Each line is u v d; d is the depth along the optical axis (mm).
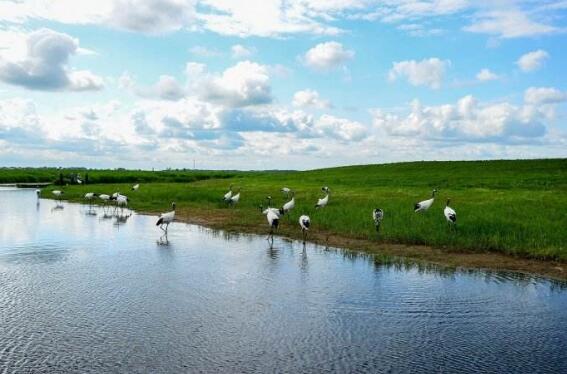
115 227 34469
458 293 18156
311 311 16266
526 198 40938
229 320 15430
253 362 12578
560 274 20391
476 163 89250
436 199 42500
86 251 25547
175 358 12758
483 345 13602
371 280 19938
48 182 101438
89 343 13664
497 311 16250
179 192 58156
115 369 12148
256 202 46938
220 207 45656
